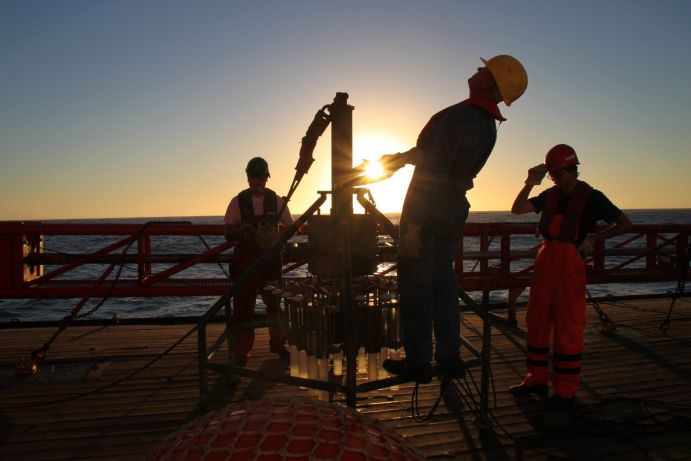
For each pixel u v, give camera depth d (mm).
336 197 3523
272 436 992
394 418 4117
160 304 16938
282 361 5629
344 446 992
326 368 3602
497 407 4375
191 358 5715
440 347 3258
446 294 3234
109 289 6637
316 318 3625
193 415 4164
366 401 4461
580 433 3859
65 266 6855
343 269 3248
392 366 3381
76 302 17453
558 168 4258
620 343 6320
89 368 5352
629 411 4293
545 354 4570
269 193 5242
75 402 4430
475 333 6848
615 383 4957
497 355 5930
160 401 4461
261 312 10953
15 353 5867
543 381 4598
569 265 4273
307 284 3773
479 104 3021
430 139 3150
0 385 4848
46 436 3764
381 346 3674
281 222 5379
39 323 7324
